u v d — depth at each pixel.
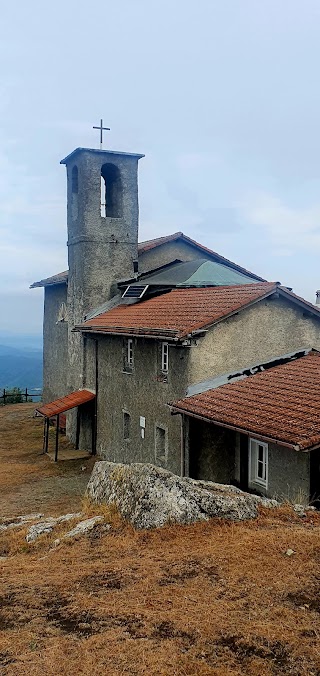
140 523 8.83
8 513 14.75
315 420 11.80
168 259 26.66
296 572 7.03
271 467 12.83
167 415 17.16
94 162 24.50
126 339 20.30
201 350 16.02
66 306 29.47
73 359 25.86
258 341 16.77
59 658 5.32
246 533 8.37
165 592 6.62
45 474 20.44
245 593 6.54
